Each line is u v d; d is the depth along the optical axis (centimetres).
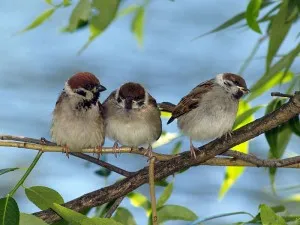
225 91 1022
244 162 823
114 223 619
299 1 798
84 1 748
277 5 883
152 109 1039
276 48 838
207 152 801
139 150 840
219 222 1465
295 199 889
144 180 802
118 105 1030
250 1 802
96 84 972
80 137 945
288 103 761
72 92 962
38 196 698
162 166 810
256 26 802
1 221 624
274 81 931
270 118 772
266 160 815
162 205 816
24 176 704
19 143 743
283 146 947
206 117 1012
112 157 1606
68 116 946
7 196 637
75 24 746
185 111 1026
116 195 794
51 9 866
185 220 798
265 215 640
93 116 958
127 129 1028
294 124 922
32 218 648
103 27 745
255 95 931
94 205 791
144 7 1036
